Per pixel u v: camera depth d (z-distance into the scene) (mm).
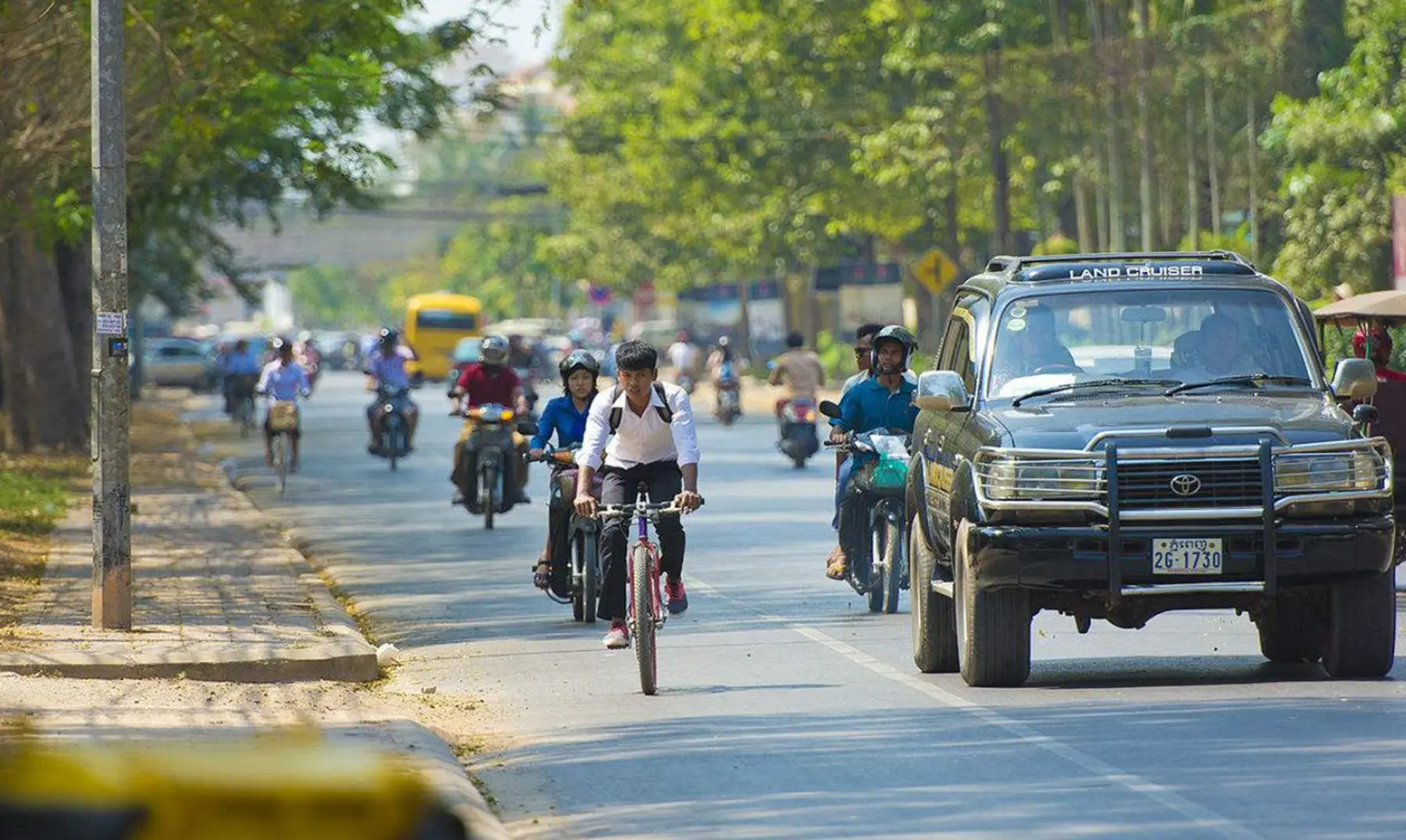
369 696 36062
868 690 34688
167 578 54719
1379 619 33594
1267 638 36812
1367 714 30375
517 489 70688
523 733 31703
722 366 145375
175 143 78812
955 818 23859
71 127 71625
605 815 24969
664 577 45688
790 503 78812
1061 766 26969
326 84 77688
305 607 47812
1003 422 34125
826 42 166500
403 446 104062
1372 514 33156
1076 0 149000
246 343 143125
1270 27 120750
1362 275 105000
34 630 42562
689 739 30281
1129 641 40688
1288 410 34062
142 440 139625
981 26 147625
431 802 10109
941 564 36656
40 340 115000
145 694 34844
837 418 46781
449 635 44719
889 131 154875
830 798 25375
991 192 165000
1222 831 22734
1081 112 138375
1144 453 32750
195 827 9539
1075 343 36156
